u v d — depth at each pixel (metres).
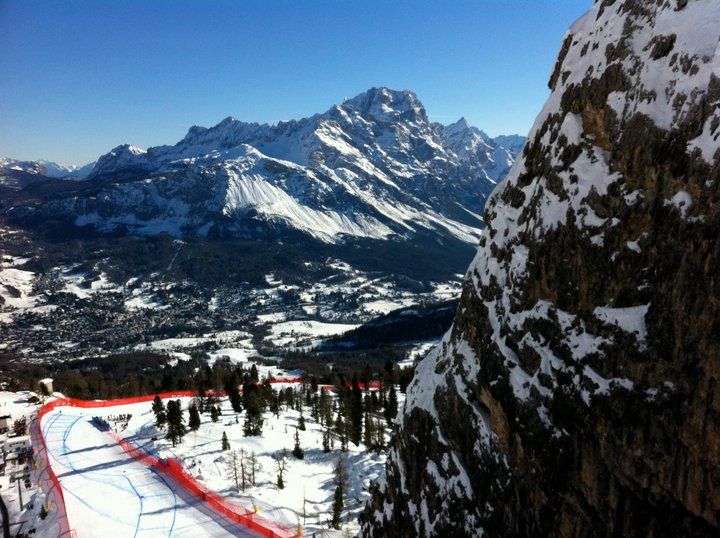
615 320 27.75
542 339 32.31
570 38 39.72
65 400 161.12
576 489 28.36
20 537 76.19
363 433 121.62
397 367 193.25
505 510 32.44
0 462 105.06
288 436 120.75
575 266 30.88
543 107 39.69
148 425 130.62
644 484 25.34
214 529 77.56
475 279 42.03
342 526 78.06
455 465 37.47
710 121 24.73
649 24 29.73
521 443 31.91
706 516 23.16
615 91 30.62
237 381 172.62
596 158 30.89
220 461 103.50
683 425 23.98
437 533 37.22
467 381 38.50
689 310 24.25
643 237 27.12
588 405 28.17
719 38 25.20
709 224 23.95
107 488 93.50
